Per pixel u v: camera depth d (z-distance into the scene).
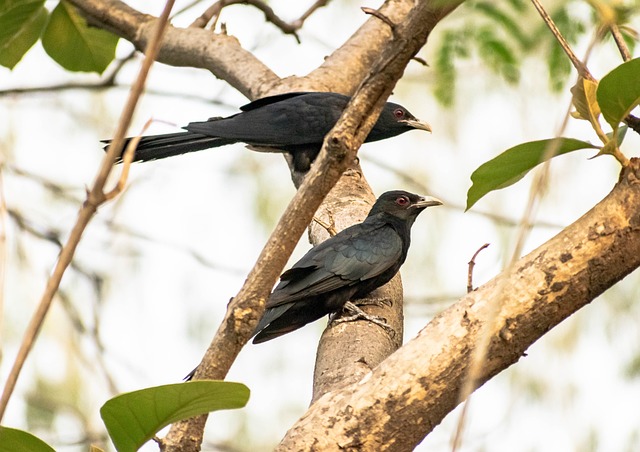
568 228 5.48
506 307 5.30
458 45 11.02
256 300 5.12
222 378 5.23
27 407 12.78
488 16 10.13
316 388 7.74
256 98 13.09
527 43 10.14
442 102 11.55
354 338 8.45
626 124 6.05
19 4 8.88
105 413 4.39
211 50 12.88
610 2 3.82
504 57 10.57
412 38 4.85
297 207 5.09
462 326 5.30
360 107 4.99
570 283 5.35
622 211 5.43
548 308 5.34
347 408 5.26
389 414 5.22
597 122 5.61
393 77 4.96
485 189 5.92
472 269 5.68
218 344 5.17
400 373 5.27
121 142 3.37
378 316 9.19
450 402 5.28
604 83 5.21
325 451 5.18
